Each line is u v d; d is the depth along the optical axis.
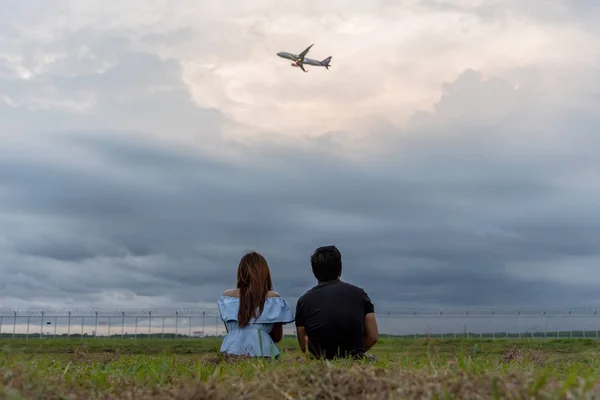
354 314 6.26
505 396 3.44
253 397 3.83
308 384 3.96
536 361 6.38
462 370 4.14
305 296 6.47
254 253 6.90
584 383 3.43
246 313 6.63
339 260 6.63
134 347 21.45
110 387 4.30
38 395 3.73
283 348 7.00
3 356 5.39
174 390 3.98
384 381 3.87
